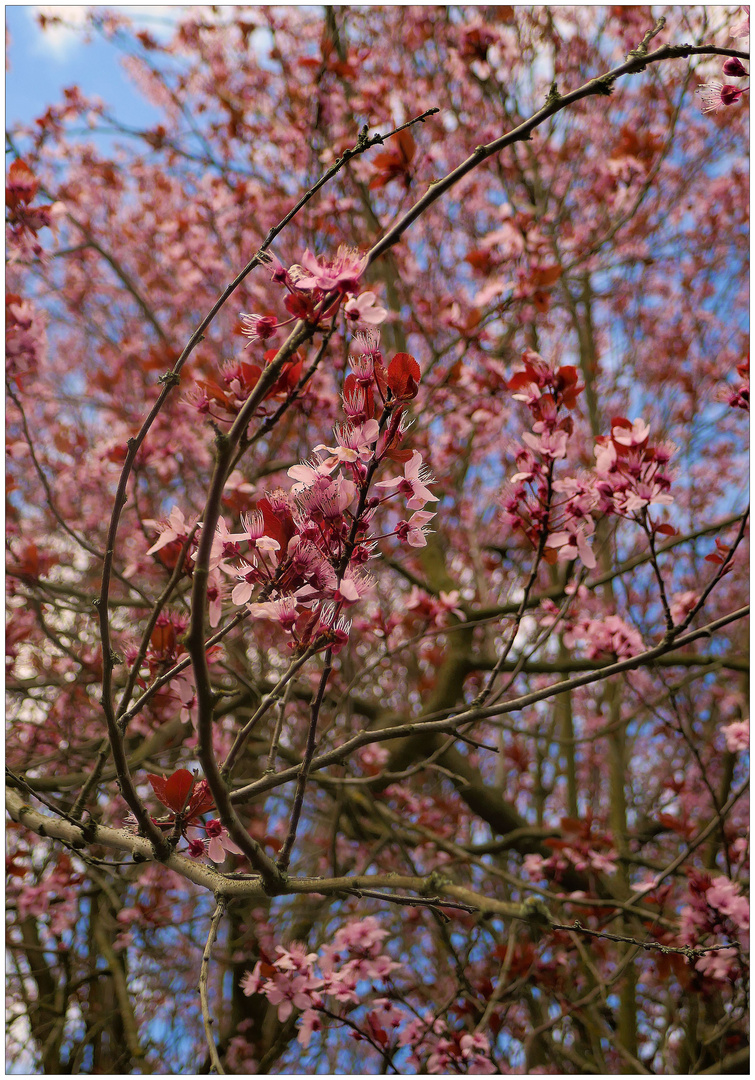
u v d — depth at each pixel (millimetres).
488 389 4023
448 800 6125
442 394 4203
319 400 3459
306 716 5188
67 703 4242
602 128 6031
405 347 5262
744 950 3160
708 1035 3609
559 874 4434
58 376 6410
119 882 4090
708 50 1627
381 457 1393
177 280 6141
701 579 6531
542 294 3344
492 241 3852
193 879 1663
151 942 4988
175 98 6383
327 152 4906
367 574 1507
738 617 1708
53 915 4141
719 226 7086
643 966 5047
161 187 6715
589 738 4500
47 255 2533
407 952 4988
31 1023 4645
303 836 5641
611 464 1970
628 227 5875
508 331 4094
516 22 5523
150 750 3773
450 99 5848
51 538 4641
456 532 6316
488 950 4840
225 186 5785
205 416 1741
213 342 6086
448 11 5691
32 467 4777
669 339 7324
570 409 2051
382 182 2686
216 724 3471
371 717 5262
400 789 5422
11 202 2428
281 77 6160
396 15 5852
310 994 2652
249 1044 4430
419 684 5660
